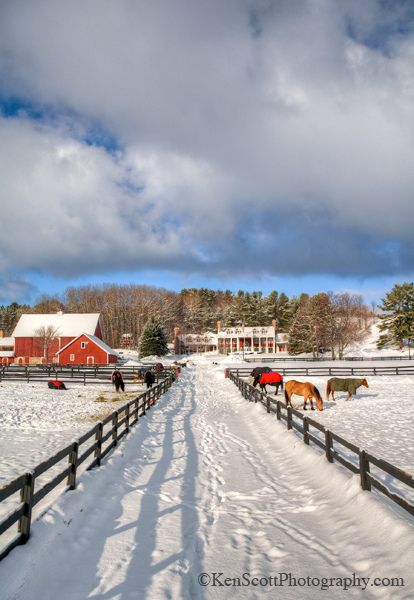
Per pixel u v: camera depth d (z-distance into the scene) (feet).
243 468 29.63
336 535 17.52
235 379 103.19
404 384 100.12
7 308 421.59
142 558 16.24
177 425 47.85
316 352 230.89
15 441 39.96
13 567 13.71
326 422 46.73
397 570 13.66
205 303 435.12
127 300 351.46
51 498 19.81
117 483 25.13
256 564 15.70
